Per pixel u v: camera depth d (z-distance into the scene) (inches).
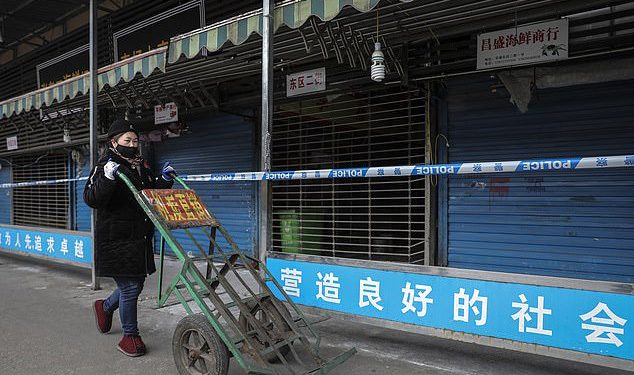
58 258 264.7
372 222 247.0
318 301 155.9
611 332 106.5
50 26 464.4
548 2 157.9
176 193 144.1
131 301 150.4
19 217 503.2
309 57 220.7
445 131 233.3
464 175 229.3
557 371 136.6
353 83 236.4
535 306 115.7
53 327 179.9
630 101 190.9
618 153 193.9
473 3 156.6
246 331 130.6
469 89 226.2
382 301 141.5
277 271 166.6
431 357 148.5
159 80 272.5
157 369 140.4
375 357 148.4
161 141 357.7
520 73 205.0
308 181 289.3
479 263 225.9
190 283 124.2
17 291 240.1
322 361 124.6
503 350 154.3
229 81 296.0
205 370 127.8
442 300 130.0
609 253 196.9
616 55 183.0
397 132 251.1
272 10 159.8
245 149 309.0
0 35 445.4
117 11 379.6
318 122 278.4
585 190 201.5
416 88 233.9
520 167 109.5
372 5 134.0
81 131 401.1
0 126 467.2
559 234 207.3
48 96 269.0
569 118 203.5
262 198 171.0
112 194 141.4
